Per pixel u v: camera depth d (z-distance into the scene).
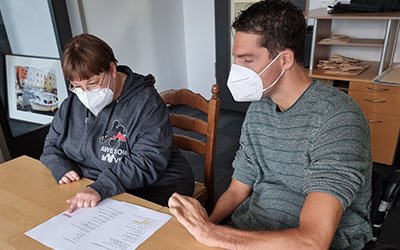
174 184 1.34
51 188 1.10
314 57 2.59
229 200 1.14
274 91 0.94
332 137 0.79
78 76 1.14
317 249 0.70
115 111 1.28
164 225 0.88
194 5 3.68
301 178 0.94
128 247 0.80
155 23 3.47
